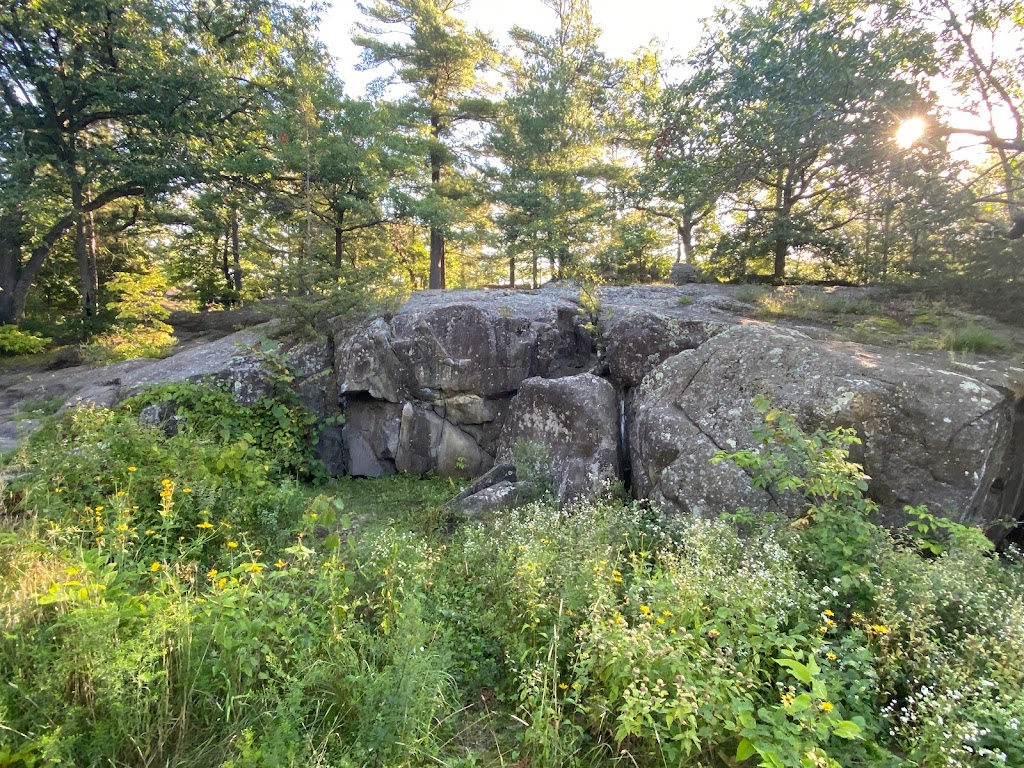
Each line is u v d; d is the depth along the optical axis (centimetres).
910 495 440
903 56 838
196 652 261
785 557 345
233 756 228
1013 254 906
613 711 259
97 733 222
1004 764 229
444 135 2436
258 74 1886
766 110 944
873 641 299
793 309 840
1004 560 454
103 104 1600
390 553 364
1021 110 923
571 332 780
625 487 596
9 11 1481
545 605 316
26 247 1767
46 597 254
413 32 2219
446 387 730
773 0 1057
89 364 1122
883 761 238
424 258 2745
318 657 285
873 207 1039
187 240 2323
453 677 299
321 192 1688
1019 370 518
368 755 243
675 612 287
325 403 761
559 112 2106
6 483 434
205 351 847
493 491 559
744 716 229
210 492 434
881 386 464
